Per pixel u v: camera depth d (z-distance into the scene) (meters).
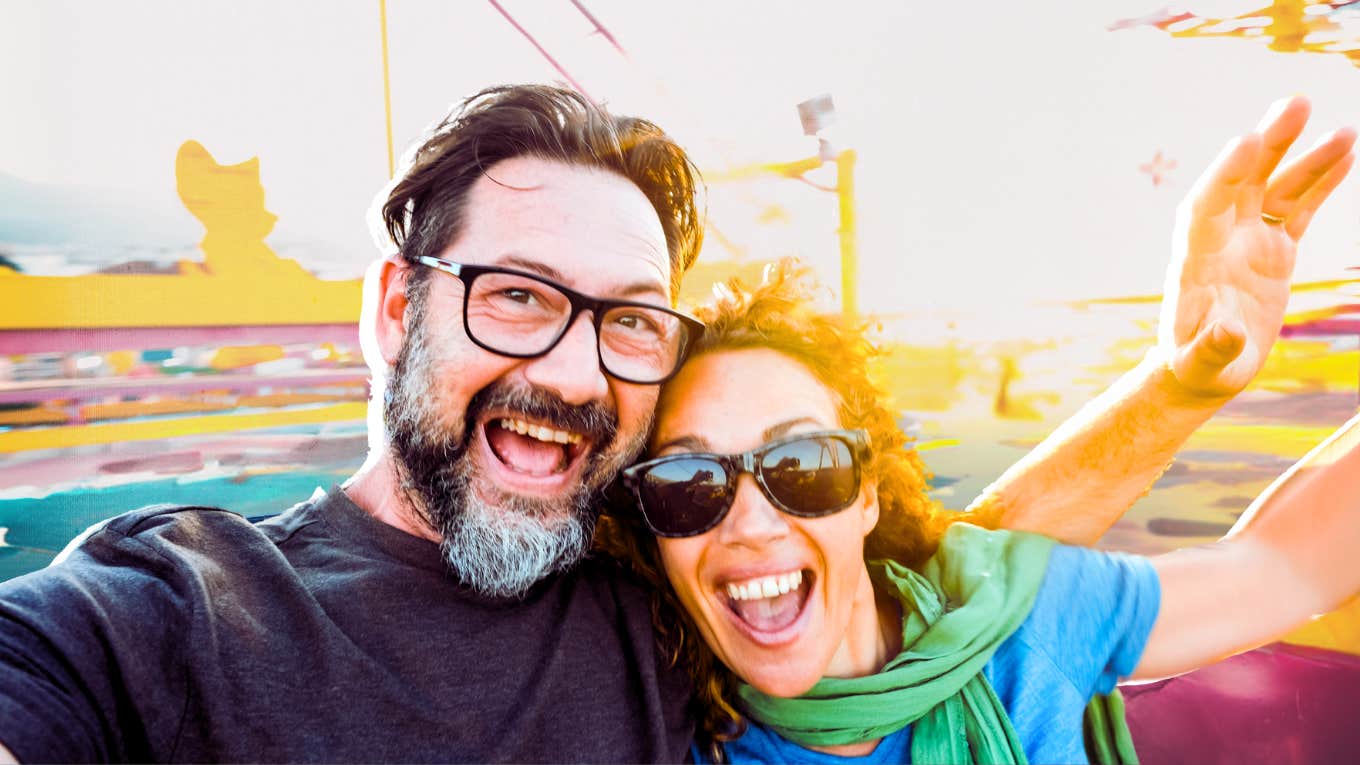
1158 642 0.46
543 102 0.48
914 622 0.46
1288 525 0.50
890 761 0.43
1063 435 0.54
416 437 0.45
